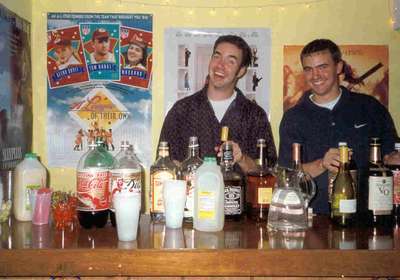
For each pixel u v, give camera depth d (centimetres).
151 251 101
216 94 158
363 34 157
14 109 140
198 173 121
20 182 130
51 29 157
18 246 103
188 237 114
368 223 128
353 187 130
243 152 157
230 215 132
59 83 157
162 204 131
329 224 131
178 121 158
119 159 141
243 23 158
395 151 144
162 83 158
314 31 157
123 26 157
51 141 157
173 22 158
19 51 145
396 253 102
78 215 124
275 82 158
